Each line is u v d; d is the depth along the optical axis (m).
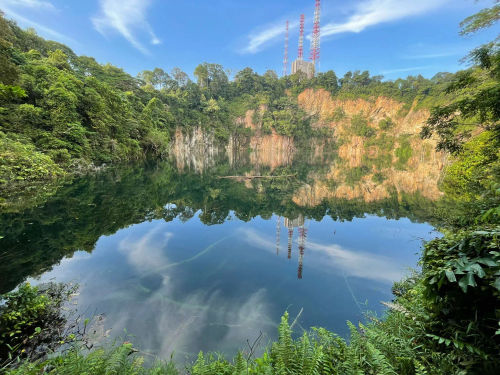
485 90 6.53
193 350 4.02
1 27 22.05
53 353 3.74
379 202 19.09
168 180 27.33
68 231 9.72
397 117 99.00
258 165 58.88
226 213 15.10
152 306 5.28
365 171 46.16
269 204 18.56
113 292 5.79
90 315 4.87
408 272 6.98
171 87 95.50
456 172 18.42
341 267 7.44
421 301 3.70
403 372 2.35
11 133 21.38
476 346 2.04
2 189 15.29
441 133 8.42
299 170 48.81
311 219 13.97
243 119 99.75
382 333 2.95
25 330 4.21
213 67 106.00
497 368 1.82
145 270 7.02
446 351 2.40
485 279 2.03
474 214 6.21
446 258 2.37
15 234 8.94
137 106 52.22
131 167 34.34
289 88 121.06
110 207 13.92
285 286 6.25
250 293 5.89
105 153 33.69
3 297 4.43
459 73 7.96
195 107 85.94
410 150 70.12
